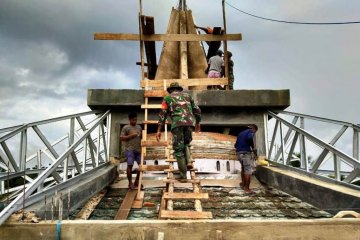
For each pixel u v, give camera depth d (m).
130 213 6.45
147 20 10.57
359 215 4.62
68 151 6.50
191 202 7.27
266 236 4.18
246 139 8.33
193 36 10.92
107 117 10.13
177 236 4.16
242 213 6.54
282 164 8.91
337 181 6.57
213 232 4.18
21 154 6.90
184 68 12.37
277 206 6.96
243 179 8.39
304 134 7.96
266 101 10.02
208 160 9.36
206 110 10.35
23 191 4.65
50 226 4.16
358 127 7.74
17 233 4.14
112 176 8.76
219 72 11.39
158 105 9.16
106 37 10.73
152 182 8.55
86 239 4.14
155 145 7.94
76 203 6.23
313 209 6.66
